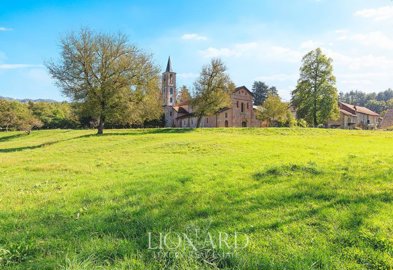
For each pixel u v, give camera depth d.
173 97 98.88
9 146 32.41
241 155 17.08
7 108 71.75
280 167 10.78
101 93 38.22
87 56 37.06
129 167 14.52
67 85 37.16
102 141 30.77
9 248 4.91
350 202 6.77
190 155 18.92
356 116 89.81
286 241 4.98
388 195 7.16
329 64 57.91
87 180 11.27
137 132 42.09
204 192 8.21
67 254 4.61
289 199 7.22
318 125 63.00
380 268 4.12
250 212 6.42
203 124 76.19
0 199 8.46
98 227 5.85
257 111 77.56
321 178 9.18
